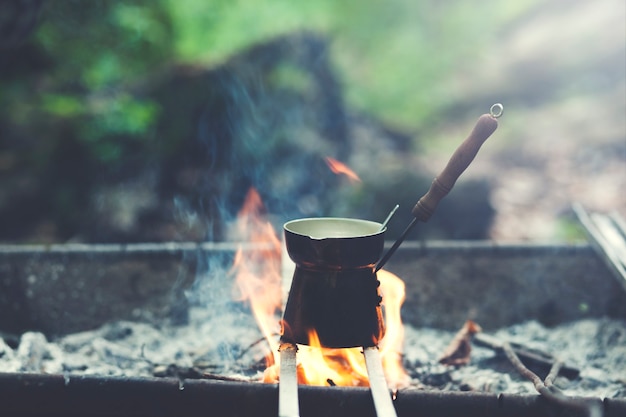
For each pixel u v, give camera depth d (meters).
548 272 3.05
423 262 3.07
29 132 5.25
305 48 5.58
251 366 2.49
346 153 5.59
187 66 5.23
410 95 7.98
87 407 1.89
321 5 8.15
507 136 7.37
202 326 2.96
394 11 9.01
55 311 2.99
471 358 2.65
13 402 1.89
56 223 4.95
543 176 6.39
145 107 4.98
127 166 5.00
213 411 1.87
